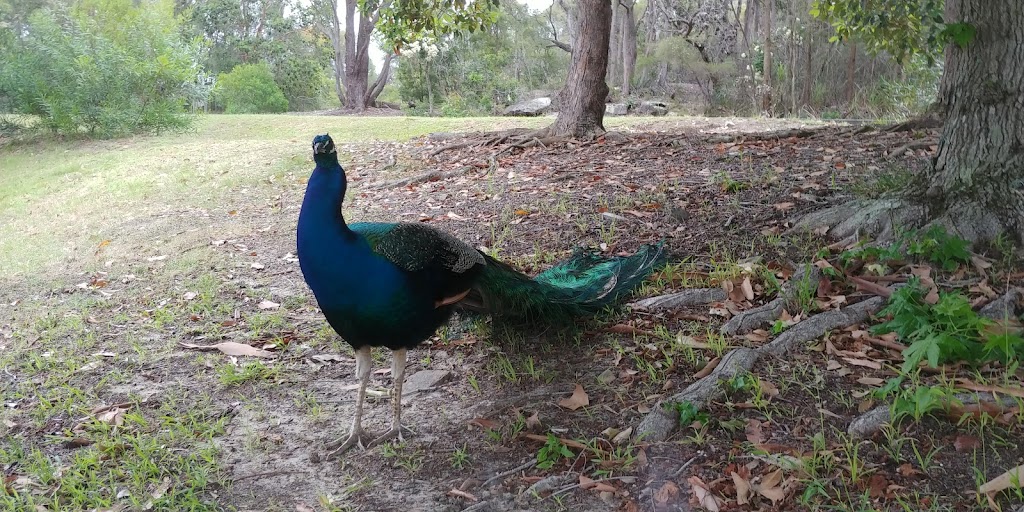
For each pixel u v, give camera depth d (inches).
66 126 721.0
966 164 215.9
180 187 450.9
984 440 135.6
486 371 183.6
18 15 853.8
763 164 345.1
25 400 181.5
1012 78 210.4
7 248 359.3
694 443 143.9
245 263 279.1
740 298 201.3
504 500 133.7
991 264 194.1
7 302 261.9
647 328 192.1
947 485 126.1
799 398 155.0
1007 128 211.2
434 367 188.2
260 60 1524.4
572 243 259.8
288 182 435.2
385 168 439.2
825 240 228.8
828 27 820.6
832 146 381.1
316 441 159.0
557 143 455.8
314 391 181.0
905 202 221.1
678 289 211.9
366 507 134.9
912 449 135.8
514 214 303.7
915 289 176.9
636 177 345.1
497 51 1437.0
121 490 142.1
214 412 171.6
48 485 145.5
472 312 185.5
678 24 1171.3
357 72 1406.3
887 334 172.6
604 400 163.2
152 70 738.8
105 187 480.1
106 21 784.3
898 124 419.2
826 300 191.9
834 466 133.2
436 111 1202.6
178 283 263.0
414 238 150.5
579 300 191.0
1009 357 150.0
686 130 540.4
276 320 220.2
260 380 186.2
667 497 129.6
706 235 249.3
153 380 189.2
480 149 463.2
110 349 208.8
